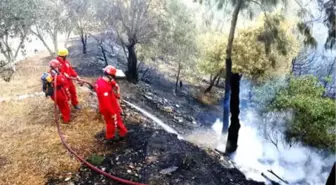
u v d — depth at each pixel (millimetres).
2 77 15289
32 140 8305
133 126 9016
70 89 9508
